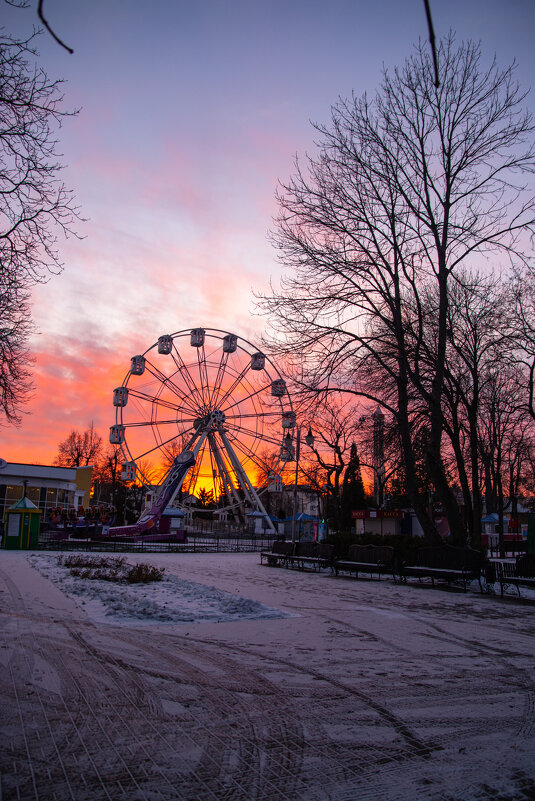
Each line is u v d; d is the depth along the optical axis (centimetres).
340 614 1170
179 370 4875
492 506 4331
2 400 1526
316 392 2005
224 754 461
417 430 2316
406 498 5012
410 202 2072
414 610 1261
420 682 679
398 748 482
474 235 2025
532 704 602
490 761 458
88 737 486
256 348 4891
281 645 855
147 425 4775
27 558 2239
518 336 2225
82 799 381
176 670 698
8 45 976
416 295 2081
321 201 2092
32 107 1023
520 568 1564
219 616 1073
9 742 471
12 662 696
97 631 891
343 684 663
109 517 4891
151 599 1223
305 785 411
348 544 2406
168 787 402
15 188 1108
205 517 8275
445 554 1753
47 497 5159
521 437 3388
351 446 4262
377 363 2270
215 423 4909
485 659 805
